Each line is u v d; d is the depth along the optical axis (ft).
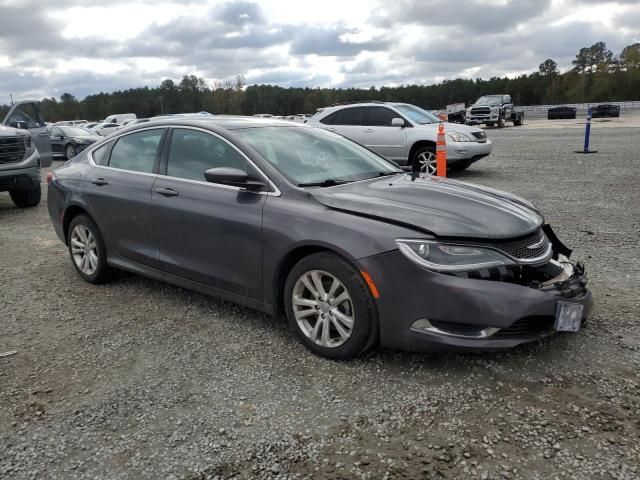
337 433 9.20
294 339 12.80
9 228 26.13
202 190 13.65
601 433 8.95
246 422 9.60
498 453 8.57
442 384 10.57
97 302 15.62
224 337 13.04
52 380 11.25
